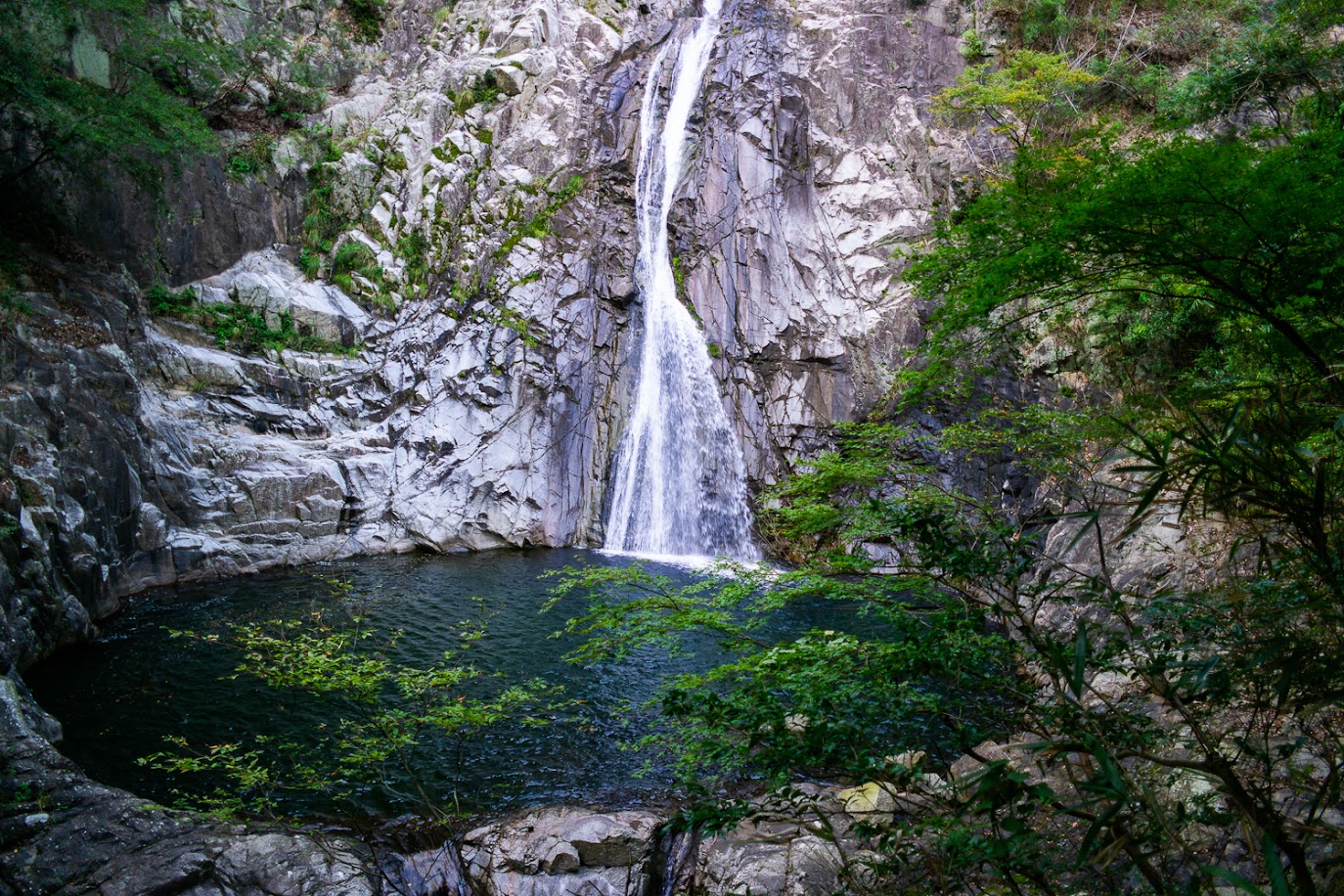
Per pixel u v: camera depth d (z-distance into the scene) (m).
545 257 26.31
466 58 29.36
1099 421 5.60
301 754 10.23
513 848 8.25
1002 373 19.30
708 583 8.62
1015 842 3.37
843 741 4.21
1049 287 5.02
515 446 24.72
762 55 28.14
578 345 26.20
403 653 13.87
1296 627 3.85
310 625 15.39
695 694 4.76
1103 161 4.38
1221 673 3.63
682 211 27.67
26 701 10.23
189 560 18.84
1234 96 15.34
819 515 8.20
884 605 6.28
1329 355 4.43
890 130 27.88
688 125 28.22
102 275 19.94
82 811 8.17
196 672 12.91
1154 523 10.54
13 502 13.05
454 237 26.53
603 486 26.39
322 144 27.30
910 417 21.88
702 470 25.78
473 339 25.16
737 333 26.41
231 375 22.16
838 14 29.11
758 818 4.30
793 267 26.64
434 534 23.45
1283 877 2.57
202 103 24.92
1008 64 27.97
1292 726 4.89
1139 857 3.21
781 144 27.38
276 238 25.72
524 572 20.83
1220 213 4.00
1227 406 4.16
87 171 19.48
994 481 17.88
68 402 15.87
